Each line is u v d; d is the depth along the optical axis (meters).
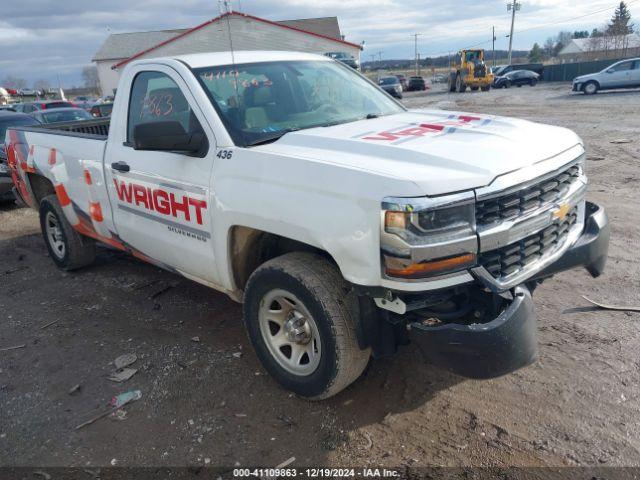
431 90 45.94
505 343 2.53
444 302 2.81
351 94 4.22
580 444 2.80
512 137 3.08
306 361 3.32
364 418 3.11
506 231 2.66
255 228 3.13
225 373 3.62
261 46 35.44
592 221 3.37
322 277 2.96
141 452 2.94
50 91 70.69
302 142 3.21
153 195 3.84
